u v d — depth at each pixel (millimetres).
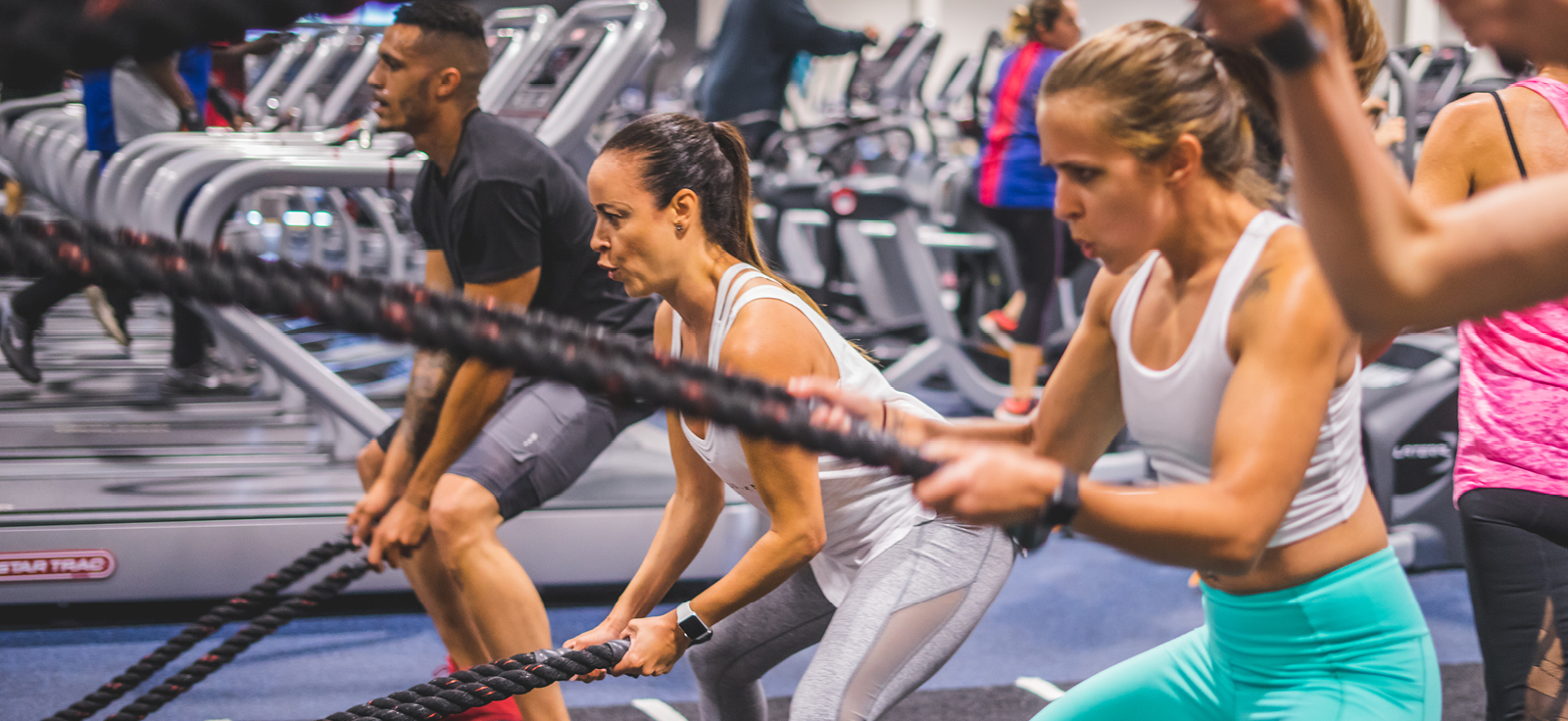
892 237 6055
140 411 4406
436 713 1388
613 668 1491
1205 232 1108
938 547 1595
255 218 6641
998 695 2752
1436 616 3254
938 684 2814
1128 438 4211
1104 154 1031
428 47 2064
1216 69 1066
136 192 3334
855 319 6336
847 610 1560
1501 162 1565
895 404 1646
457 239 2143
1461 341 1621
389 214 5773
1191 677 1303
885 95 8570
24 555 2869
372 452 2336
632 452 3666
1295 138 629
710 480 1709
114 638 3010
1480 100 1584
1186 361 1121
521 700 1997
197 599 3002
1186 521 922
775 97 5840
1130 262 1089
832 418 720
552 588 3387
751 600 1524
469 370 1990
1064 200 1075
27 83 504
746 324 1536
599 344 636
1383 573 1190
